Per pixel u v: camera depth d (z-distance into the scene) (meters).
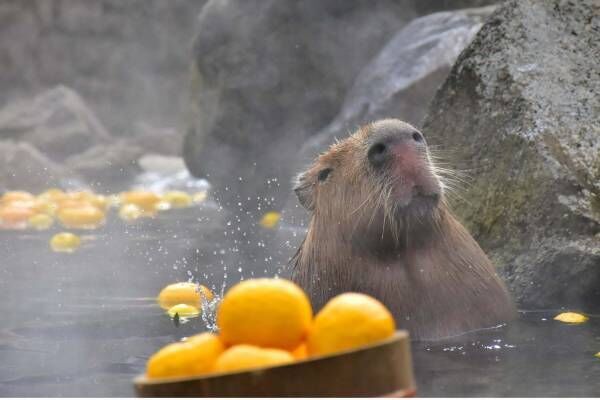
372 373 4.76
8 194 22.34
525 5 12.07
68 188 25.86
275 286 5.12
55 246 15.70
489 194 11.41
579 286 10.25
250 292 5.11
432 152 12.18
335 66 20.42
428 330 8.68
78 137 31.81
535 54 11.78
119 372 7.64
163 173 28.45
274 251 14.40
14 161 27.00
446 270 8.84
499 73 11.80
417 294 8.74
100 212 19.27
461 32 17.70
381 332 4.95
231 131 21.28
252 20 21.02
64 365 7.95
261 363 4.79
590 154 10.97
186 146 23.08
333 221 9.11
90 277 12.73
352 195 8.91
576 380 6.86
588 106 11.31
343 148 9.25
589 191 10.72
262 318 5.05
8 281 12.56
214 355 5.04
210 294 11.24
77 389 7.08
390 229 8.62
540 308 10.08
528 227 10.86
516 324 9.12
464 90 12.12
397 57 18.19
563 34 11.90
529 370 7.23
